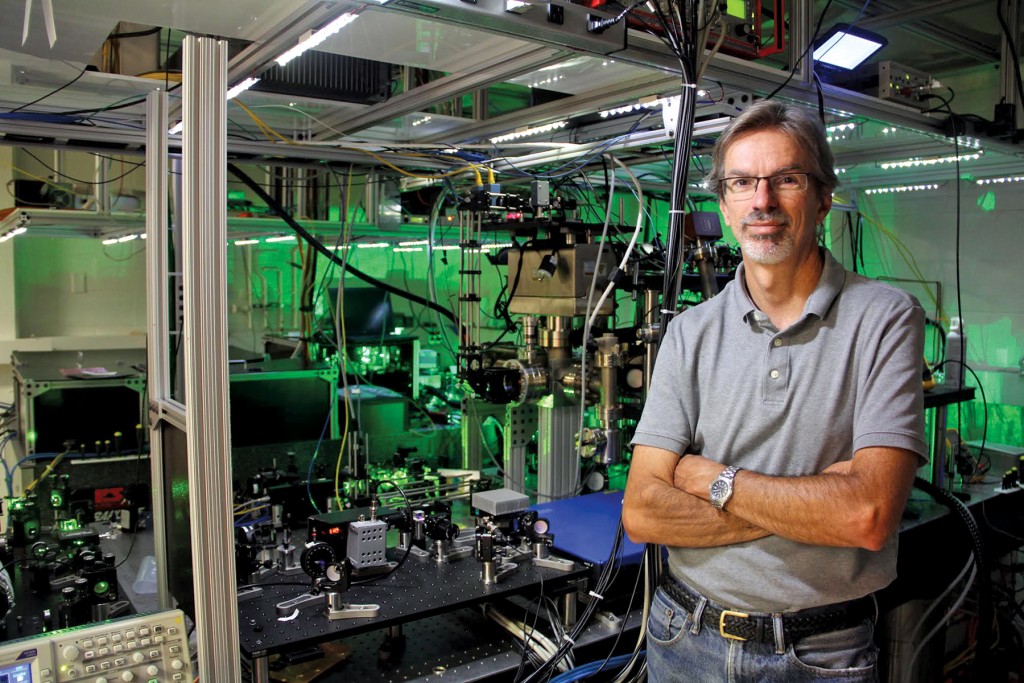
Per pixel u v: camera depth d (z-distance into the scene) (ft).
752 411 4.95
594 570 7.14
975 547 8.96
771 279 4.96
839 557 4.76
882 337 4.67
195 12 5.86
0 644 5.41
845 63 8.64
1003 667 10.64
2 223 9.70
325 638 5.87
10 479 12.15
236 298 20.29
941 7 9.84
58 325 18.24
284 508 9.14
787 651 4.85
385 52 6.94
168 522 7.38
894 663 9.24
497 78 7.30
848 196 13.52
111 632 5.70
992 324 12.42
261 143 9.45
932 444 10.23
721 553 5.03
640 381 8.24
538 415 9.56
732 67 6.95
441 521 7.40
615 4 6.20
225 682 5.37
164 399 7.29
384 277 18.13
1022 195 11.93
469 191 8.70
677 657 5.26
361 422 13.56
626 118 9.83
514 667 6.59
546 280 8.45
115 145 9.62
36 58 7.08
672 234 5.75
